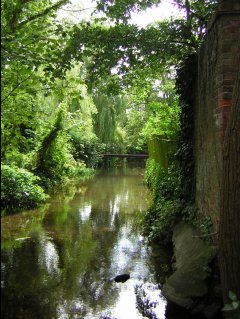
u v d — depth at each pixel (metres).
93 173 23.62
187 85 6.79
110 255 6.62
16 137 5.57
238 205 3.43
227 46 4.28
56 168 15.12
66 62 6.03
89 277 5.56
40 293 4.93
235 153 3.41
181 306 4.21
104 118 25.25
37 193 11.06
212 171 4.98
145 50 6.71
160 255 6.66
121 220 9.57
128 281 5.45
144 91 8.98
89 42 6.57
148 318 4.32
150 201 12.72
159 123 10.74
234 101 3.44
